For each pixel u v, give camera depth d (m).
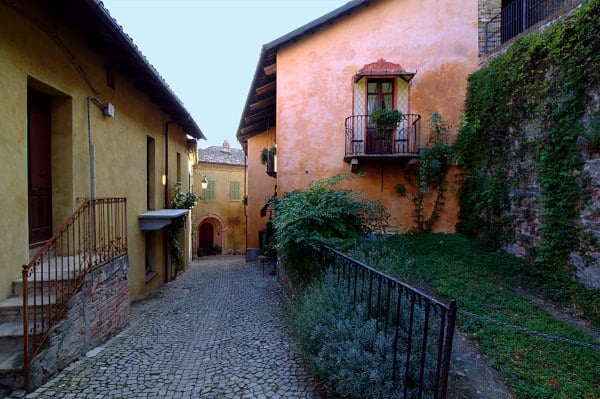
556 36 5.66
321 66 8.85
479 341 4.12
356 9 8.77
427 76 8.70
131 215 7.30
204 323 5.53
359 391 2.63
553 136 5.68
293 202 6.14
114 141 6.45
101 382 3.32
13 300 3.74
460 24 8.68
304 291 4.86
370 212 6.65
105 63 6.06
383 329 3.06
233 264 14.93
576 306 5.01
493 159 7.48
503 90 7.08
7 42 3.85
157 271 9.19
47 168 4.96
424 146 8.66
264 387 3.23
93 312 4.25
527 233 6.48
